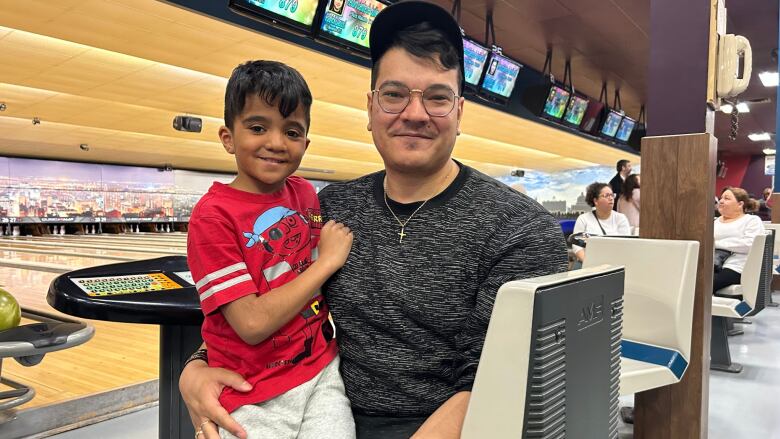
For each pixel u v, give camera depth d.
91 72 5.37
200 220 0.84
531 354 0.59
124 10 3.64
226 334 0.86
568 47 5.67
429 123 0.87
